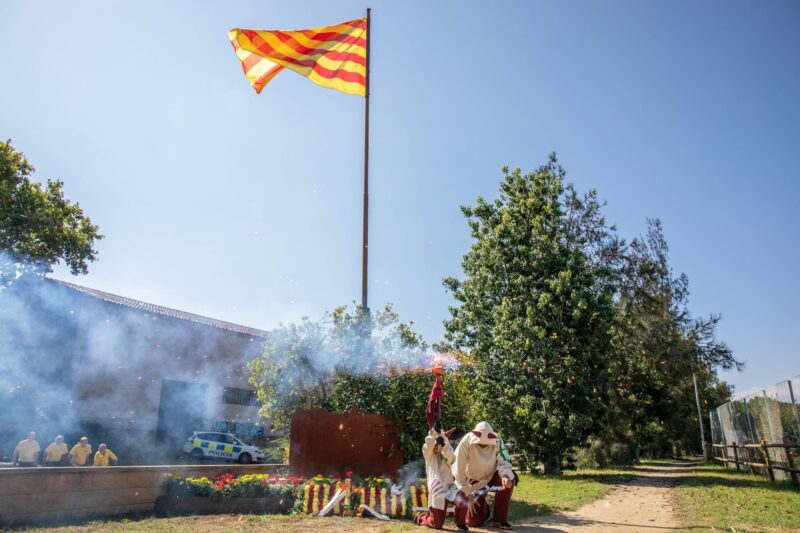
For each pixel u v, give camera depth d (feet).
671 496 47.98
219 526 29.30
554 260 80.23
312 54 49.03
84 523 29.55
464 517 29.30
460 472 30.07
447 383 45.24
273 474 41.52
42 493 29.43
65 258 89.66
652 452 164.35
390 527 29.25
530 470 80.33
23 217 80.94
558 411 74.64
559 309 76.33
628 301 108.27
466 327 84.89
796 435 57.00
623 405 103.04
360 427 41.81
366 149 46.85
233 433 100.48
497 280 83.05
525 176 86.84
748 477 68.33
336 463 40.57
